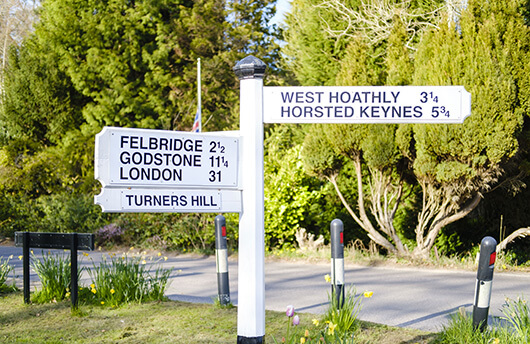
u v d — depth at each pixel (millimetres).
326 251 12719
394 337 5344
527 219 13000
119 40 26172
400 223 13477
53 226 17375
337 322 5445
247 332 4047
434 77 10375
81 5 26125
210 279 10000
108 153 3787
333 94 4219
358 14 14031
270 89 4191
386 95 4234
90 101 26203
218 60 26203
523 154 11367
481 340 4738
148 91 26047
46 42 25609
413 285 9062
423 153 10547
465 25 10281
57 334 5637
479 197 10844
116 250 15016
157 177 3914
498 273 10469
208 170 4043
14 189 19797
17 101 24359
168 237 14945
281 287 9055
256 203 4105
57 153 21594
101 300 7180
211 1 27125
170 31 26750
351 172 13836
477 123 9898
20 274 10477
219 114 25906
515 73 10094
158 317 6328
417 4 14391
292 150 13883
